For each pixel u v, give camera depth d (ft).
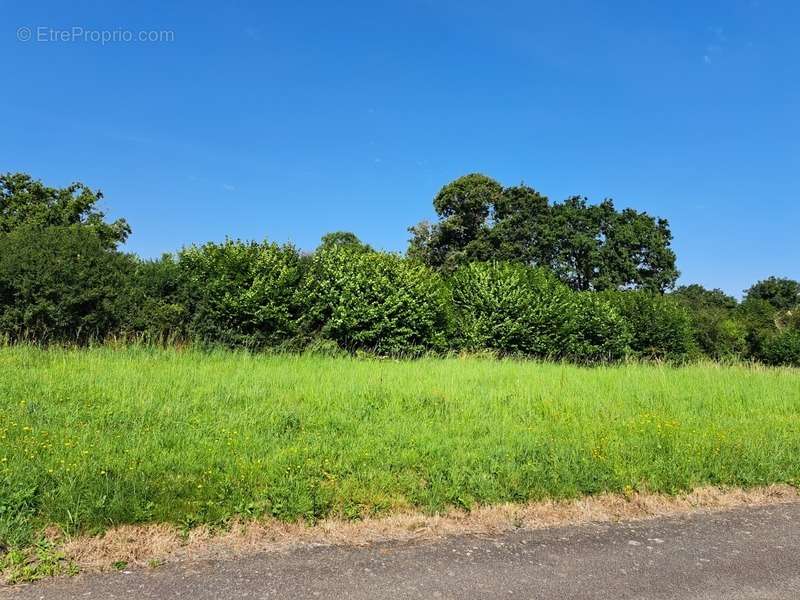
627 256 145.69
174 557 12.93
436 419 24.77
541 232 142.51
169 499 14.80
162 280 42.19
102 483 15.06
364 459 18.63
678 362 67.10
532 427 23.93
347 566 12.91
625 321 69.77
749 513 17.35
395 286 50.85
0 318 36.47
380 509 15.72
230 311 43.16
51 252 38.45
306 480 16.62
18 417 20.35
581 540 14.98
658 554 14.29
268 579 12.16
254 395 26.43
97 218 103.65
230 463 17.35
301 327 45.75
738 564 13.83
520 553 14.05
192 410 23.32
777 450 22.33
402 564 13.14
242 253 44.68
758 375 43.19
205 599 11.27
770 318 117.39
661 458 20.30
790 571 13.55
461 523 15.56
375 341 49.14
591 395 31.71
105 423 20.68
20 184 98.89
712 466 20.11
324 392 27.94
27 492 14.08
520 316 57.41
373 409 25.72
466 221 148.56
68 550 12.71
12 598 11.01
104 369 29.68
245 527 14.25
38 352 33.73
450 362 44.52
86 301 38.60
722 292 219.82
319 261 49.47
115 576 12.00
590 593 12.24
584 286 148.46
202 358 37.01
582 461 19.43
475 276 60.34
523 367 43.55
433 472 17.93
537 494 17.26
